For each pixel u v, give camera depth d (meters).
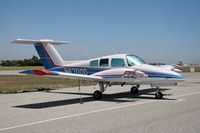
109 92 14.88
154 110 8.36
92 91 15.77
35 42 13.10
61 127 6.25
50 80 26.55
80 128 6.12
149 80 11.02
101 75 11.38
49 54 13.66
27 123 6.77
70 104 10.18
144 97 12.23
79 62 13.03
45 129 6.09
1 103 10.73
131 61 11.61
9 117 7.62
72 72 13.12
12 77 32.16
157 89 11.58
